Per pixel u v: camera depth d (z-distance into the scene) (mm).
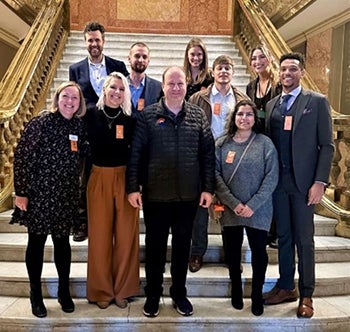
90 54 3279
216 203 2701
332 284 2992
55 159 2432
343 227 3592
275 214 2727
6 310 2619
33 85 4688
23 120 4199
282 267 2785
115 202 2650
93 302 2730
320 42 6703
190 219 2578
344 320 2658
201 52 3180
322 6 5773
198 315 2625
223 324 2604
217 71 2967
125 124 2611
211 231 3525
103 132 2580
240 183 2574
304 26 6773
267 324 2615
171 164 2469
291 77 2588
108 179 2629
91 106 2744
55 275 2848
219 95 3014
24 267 3010
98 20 8141
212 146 2584
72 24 8031
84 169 2721
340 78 6133
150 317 2580
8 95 3904
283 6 6488
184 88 2484
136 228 2725
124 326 2570
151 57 6184
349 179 3658
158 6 8227
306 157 2559
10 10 5965
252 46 5918
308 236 2617
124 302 2703
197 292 2912
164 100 2543
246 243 3254
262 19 5555
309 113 2553
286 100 2643
